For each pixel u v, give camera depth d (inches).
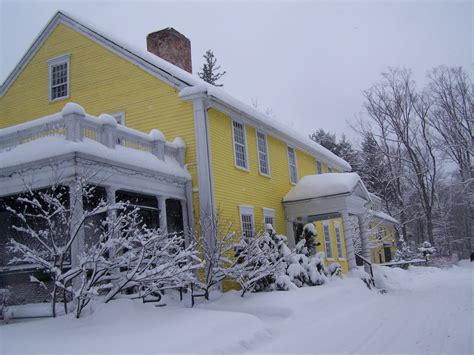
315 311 454.0
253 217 696.4
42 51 749.9
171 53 776.3
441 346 301.7
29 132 453.4
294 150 937.5
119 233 377.7
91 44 708.7
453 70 1631.4
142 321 344.5
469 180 1649.9
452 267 1365.7
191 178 593.0
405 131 1699.1
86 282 356.2
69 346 274.7
